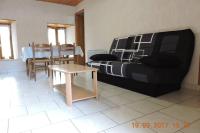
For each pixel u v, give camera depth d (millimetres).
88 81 3418
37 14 5594
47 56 3811
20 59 5379
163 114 1685
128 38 3436
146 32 3264
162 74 2061
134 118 1617
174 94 2328
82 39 6594
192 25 2482
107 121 1571
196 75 2477
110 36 4355
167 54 2283
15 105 2076
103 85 3020
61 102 2170
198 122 1495
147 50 2904
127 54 3303
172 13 2746
